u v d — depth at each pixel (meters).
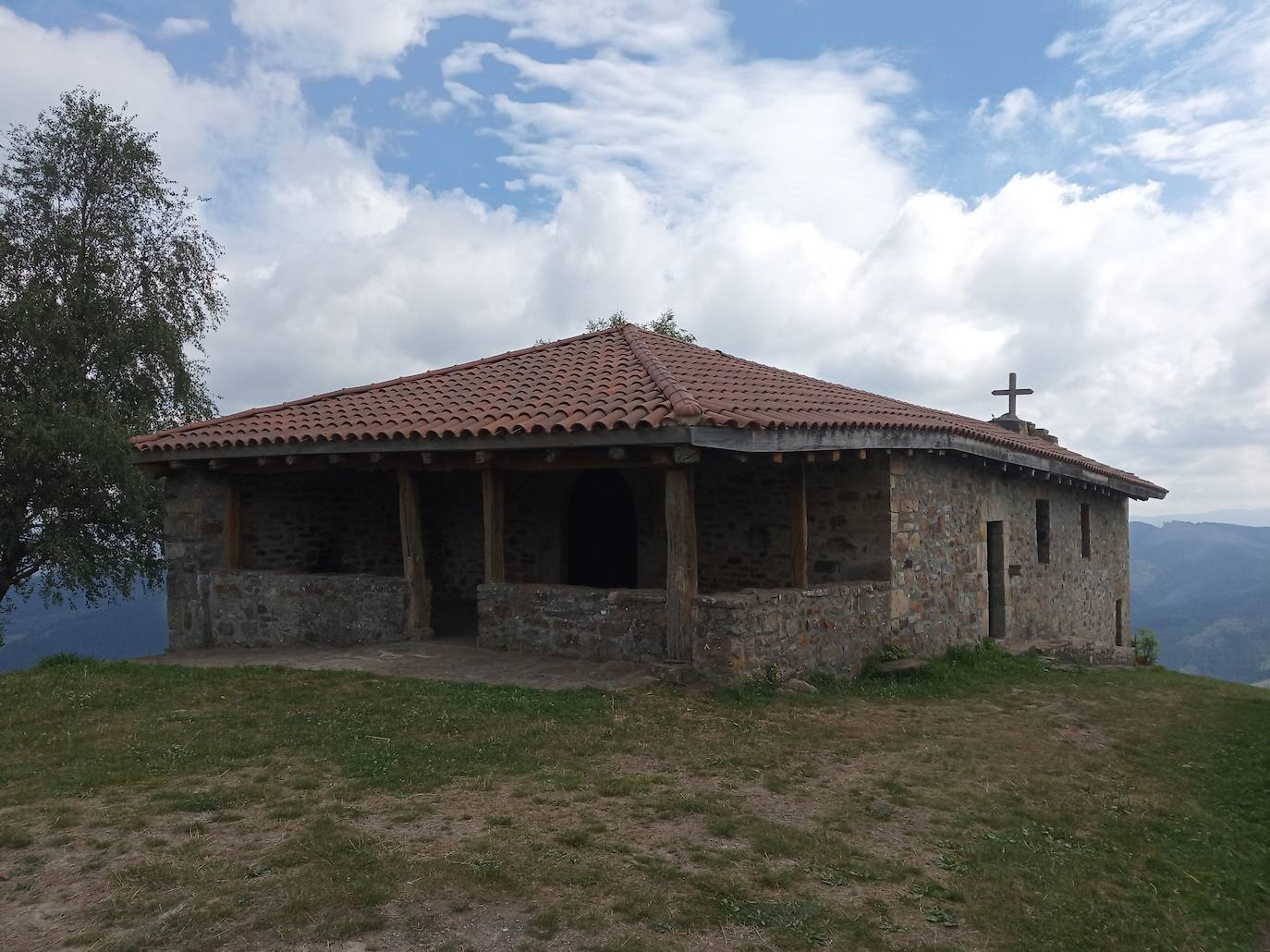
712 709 6.75
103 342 18.23
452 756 5.48
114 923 3.36
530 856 4.00
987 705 8.13
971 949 3.57
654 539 11.64
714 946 3.38
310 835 4.17
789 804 5.02
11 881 3.74
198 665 8.44
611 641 8.09
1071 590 15.25
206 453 10.00
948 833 4.80
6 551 18.02
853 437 8.56
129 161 18.97
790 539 10.44
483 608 8.87
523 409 8.51
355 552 12.48
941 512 10.80
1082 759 6.57
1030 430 18.70
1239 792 6.26
